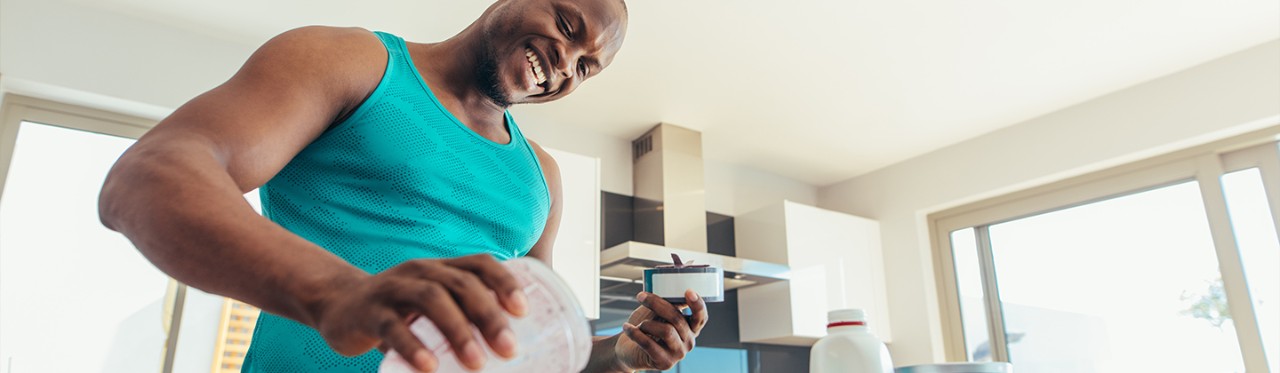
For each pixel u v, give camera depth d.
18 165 2.11
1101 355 2.87
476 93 0.79
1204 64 2.64
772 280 3.10
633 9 2.25
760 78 2.71
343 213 0.67
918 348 3.35
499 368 0.41
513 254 0.82
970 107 2.99
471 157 0.75
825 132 3.24
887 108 2.99
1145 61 2.62
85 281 2.12
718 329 3.29
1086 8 2.26
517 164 0.82
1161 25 2.37
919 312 3.38
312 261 0.39
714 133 3.25
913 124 3.16
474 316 0.34
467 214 0.74
